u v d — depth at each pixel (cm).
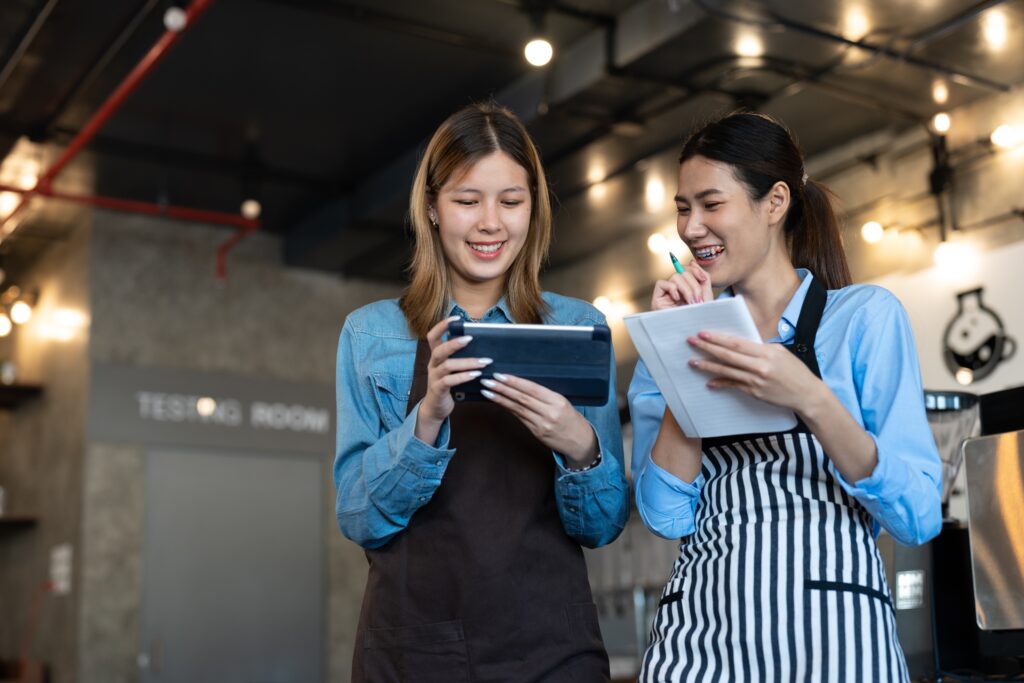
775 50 517
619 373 763
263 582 810
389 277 894
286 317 859
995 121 567
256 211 709
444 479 166
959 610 207
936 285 588
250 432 827
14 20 520
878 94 565
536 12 523
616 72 539
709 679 146
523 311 177
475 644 160
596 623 169
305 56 582
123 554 762
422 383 170
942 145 588
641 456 170
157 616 766
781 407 140
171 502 786
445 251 174
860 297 154
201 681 771
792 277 162
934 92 562
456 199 168
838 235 168
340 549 850
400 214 733
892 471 139
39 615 805
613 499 165
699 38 507
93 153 688
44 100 617
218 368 823
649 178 655
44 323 870
